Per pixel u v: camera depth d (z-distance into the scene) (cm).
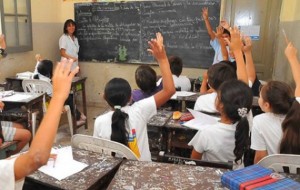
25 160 73
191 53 467
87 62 529
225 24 309
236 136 142
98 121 160
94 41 513
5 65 396
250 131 162
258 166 109
